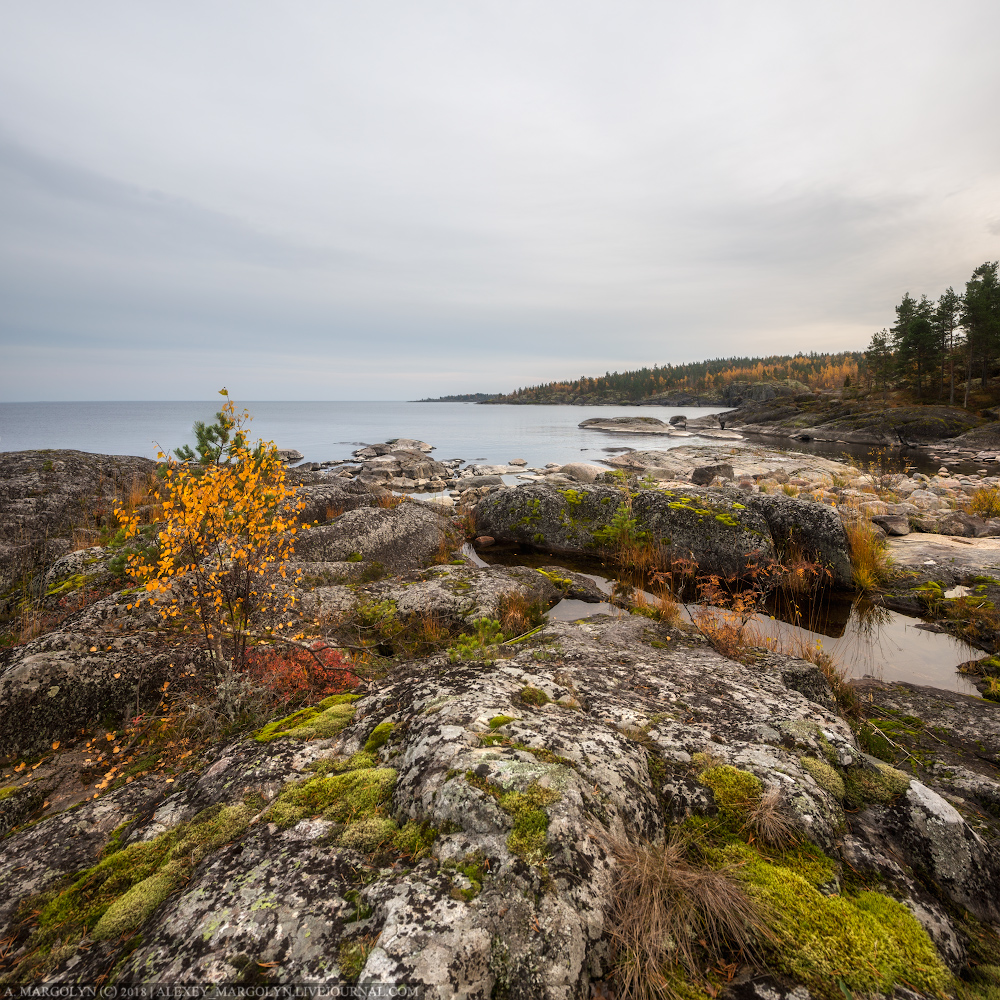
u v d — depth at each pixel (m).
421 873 2.29
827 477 23.11
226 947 2.04
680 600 9.77
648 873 2.36
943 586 9.48
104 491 12.91
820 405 70.19
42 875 2.84
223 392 6.17
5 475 12.49
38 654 5.07
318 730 3.87
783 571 10.05
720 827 2.87
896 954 2.24
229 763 3.52
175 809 3.17
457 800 2.56
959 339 56.38
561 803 2.50
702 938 2.27
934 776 4.62
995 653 7.37
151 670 5.29
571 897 2.17
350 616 7.62
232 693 4.83
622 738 3.37
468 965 1.92
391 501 15.44
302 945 2.03
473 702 3.60
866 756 3.73
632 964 2.09
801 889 2.49
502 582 9.01
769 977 2.13
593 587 10.01
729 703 4.40
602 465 34.19
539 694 4.03
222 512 5.10
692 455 33.50
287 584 7.56
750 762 3.33
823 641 8.02
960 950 2.42
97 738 4.78
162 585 5.27
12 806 3.89
